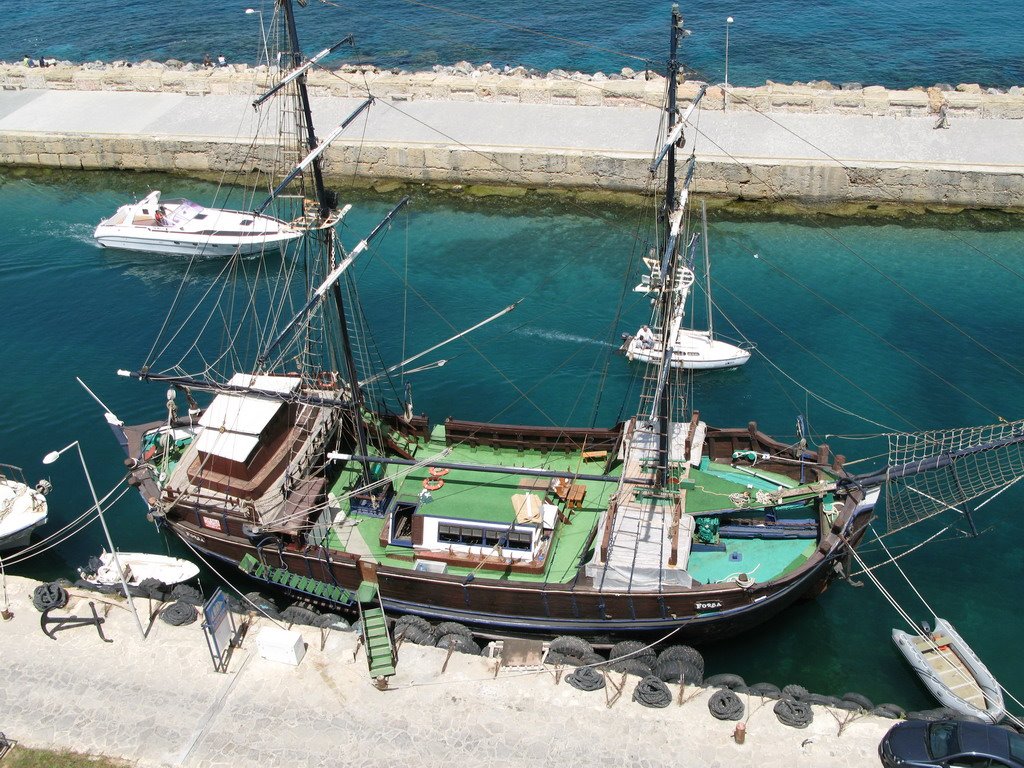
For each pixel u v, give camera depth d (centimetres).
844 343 4625
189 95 7150
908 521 3541
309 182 6288
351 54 8700
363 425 3453
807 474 3328
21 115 6925
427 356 4550
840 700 2680
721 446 3488
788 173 5844
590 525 3228
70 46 9412
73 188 6438
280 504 3161
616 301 4984
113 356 4612
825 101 6350
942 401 4200
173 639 2862
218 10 10256
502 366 4484
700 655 2938
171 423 3681
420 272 5288
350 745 2530
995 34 8762
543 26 9306
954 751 2316
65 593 3000
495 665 2755
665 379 3050
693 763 2461
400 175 6334
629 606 2941
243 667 2766
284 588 3200
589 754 2489
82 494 3797
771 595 2969
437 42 8969
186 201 5784
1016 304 4912
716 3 9750
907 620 3167
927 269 5256
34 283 5256
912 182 5797
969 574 3369
